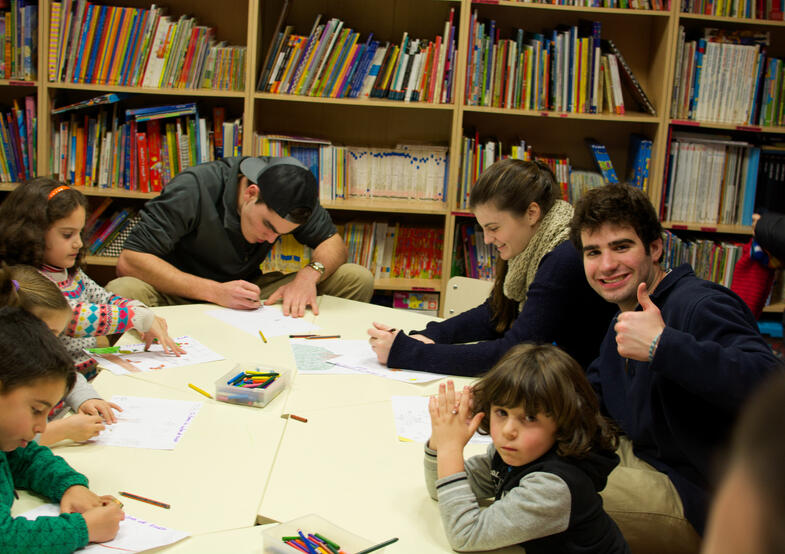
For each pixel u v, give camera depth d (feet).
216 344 6.75
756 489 0.90
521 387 3.76
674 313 4.92
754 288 10.00
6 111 11.43
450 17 11.02
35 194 6.53
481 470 4.30
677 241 11.53
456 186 11.39
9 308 3.91
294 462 4.58
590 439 3.79
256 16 10.77
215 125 11.26
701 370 4.25
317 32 11.00
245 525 3.86
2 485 3.84
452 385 4.31
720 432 4.60
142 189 11.31
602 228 5.13
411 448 4.85
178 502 4.05
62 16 10.71
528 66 11.19
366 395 5.70
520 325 6.45
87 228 11.27
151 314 6.49
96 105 11.04
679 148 11.53
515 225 6.75
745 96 11.37
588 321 6.68
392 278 12.18
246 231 8.41
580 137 12.44
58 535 3.49
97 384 5.64
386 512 4.09
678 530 4.67
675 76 11.26
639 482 4.79
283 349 6.70
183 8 11.85
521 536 3.67
